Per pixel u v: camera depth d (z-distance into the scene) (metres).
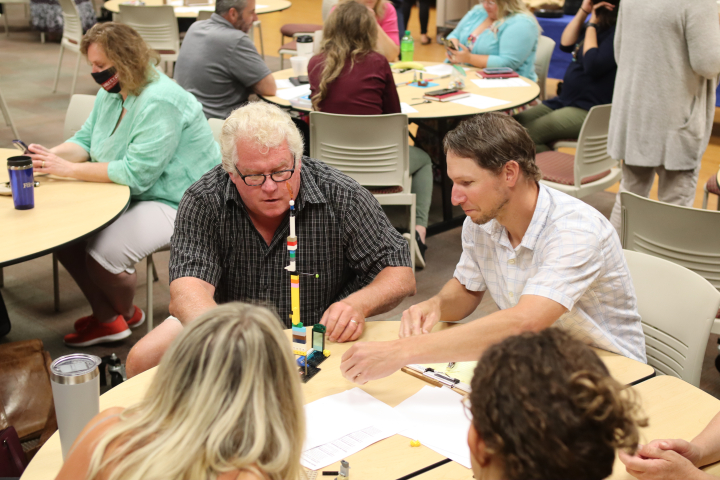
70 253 2.85
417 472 1.26
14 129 5.22
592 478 0.75
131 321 3.11
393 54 4.89
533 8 6.89
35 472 1.28
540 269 1.60
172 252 2.01
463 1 8.05
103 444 0.91
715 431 1.31
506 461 0.76
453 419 1.42
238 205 1.98
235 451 0.86
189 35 4.10
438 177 4.87
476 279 1.90
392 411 1.45
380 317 3.24
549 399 0.74
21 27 9.48
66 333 3.06
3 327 2.96
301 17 10.15
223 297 2.14
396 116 3.30
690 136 3.30
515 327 1.52
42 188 2.74
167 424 0.89
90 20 7.64
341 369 1.54
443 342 1.52
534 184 1.65
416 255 3.73
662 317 1.86
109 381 2.59
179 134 2.84
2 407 1.92
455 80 4.12
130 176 2.76
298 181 1.95
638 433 0.80
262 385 0.88
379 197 3.47
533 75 4.76
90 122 3.08
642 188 3.59
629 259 1.94
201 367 0.87
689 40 3.10
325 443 1.34
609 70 4.18
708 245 2.37
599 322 1.72
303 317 2.12
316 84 3.65
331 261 2.09
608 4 4.15
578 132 4.25
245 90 4.16
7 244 2.21
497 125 1.58
